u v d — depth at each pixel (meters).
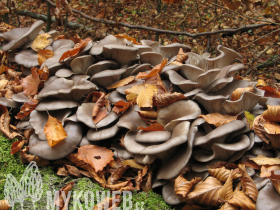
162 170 0.78
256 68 1.31
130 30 1.69
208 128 0.81
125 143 0.79
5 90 0.92
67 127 0.84
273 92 0.89
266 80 1.22
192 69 0.85
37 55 0.96
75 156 0.82
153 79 0.87
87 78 0.88
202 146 0.79
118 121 0.82
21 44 0.99
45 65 0.90
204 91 0.86
